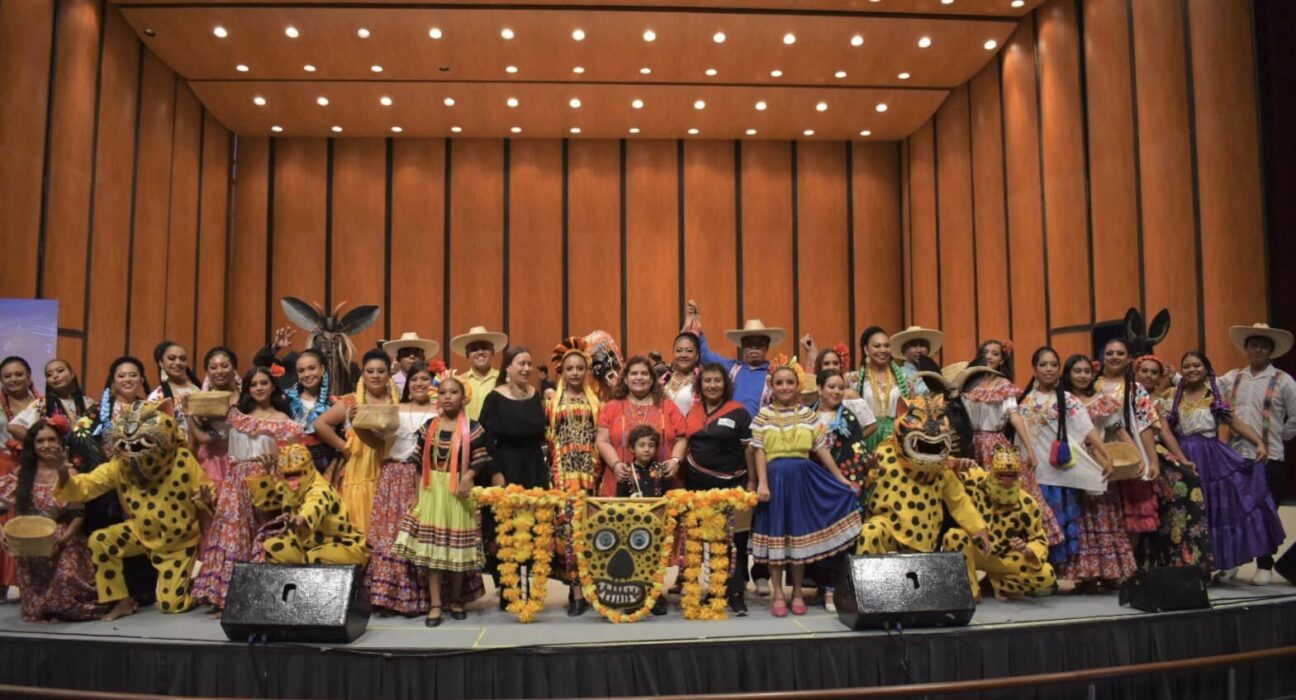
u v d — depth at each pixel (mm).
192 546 4883
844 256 15133
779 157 15211
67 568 4504
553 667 3877
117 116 10859
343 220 14703
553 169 15000
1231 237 8500
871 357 5348
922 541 4605
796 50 11680
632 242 14930
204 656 3957
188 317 12898
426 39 11250
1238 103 8562
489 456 4625
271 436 4785
